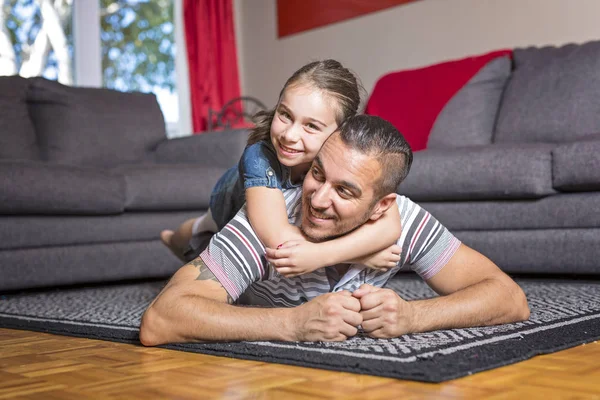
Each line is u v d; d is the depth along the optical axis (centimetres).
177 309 136
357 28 487
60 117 353
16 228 265
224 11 549
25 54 490
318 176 129
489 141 340
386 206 133
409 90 383
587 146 250
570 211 257
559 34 386
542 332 143
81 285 307
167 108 559
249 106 563
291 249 130
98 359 132
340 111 136
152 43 550
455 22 432
